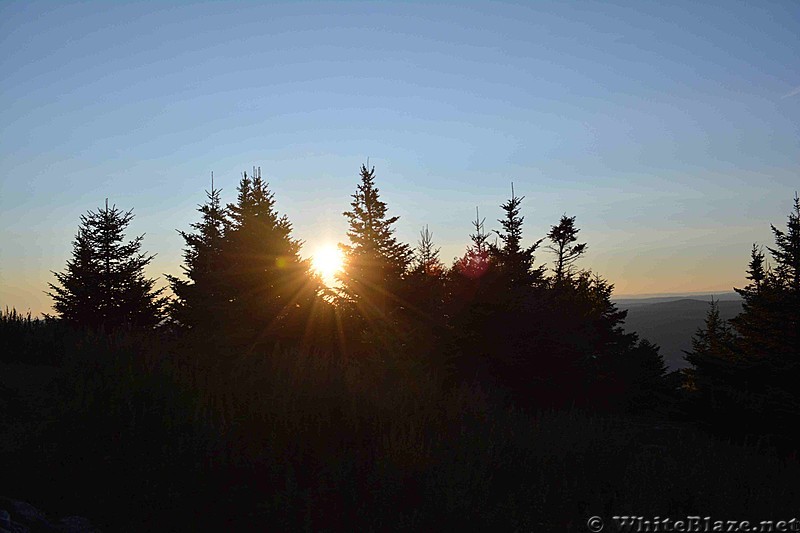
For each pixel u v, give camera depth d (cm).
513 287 2189
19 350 1589
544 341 1884
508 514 843
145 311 4403
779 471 1141
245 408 1087
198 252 3975
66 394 1131
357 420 1096
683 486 957
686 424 1622
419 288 3200
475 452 1012
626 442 1246
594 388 2030
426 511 826
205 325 2722
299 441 1005
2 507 732
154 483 859
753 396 1537
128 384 1123
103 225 4556
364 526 803
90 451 925
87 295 4309
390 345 1988
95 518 786
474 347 1903
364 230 4159
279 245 3023
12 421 1033
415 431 1074
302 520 804
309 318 2847
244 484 875
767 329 1814
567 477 1002
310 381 1223
